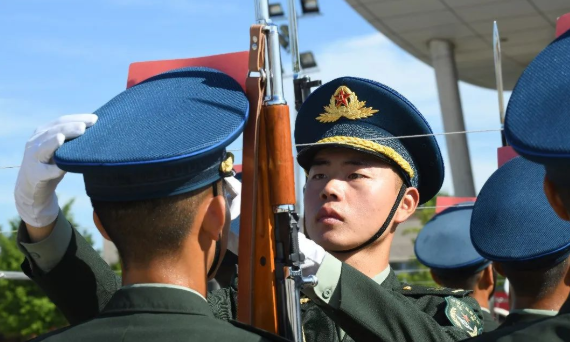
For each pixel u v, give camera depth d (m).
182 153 2.16
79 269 2.74
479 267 4.87
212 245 2.33
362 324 2.65
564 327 2.15
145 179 2.20
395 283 3.39
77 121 2.33
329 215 3.23
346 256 3.28
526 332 2.18
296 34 4.27
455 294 3.33
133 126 2.28
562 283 3.26
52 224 2.65
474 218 3.43
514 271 3.30
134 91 2.45
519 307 3.32
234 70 2.57
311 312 3.25
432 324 2.75
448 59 15.68
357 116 3.39
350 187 3.26
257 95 2.44
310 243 2.68
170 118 2.29
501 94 4.21
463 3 14.05
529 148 2.00
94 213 2.38
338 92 3.43
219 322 2.23
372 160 3.29
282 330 2.45
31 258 2.68
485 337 2.24
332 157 3.29
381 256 3.35
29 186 2.47
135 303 2.21
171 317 2.19
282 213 2.45
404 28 15.23
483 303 4.92
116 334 2.17
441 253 4.95
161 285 2.23
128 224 2.24
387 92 3.38
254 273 2.47
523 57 16.27
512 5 14.05
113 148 2.20
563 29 3.14
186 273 2.26
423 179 3.55
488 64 16.73
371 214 3.25
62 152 2.23
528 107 2.06
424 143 3.44
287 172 2.45
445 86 15.80
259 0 2.49
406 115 3.39
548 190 2.21
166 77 2.48
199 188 2.25
